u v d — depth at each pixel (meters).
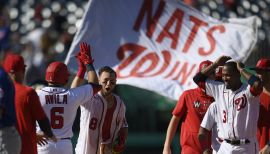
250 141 22.95
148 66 27.50
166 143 25.34
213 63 23.17
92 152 24.75
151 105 41.03
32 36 45.97
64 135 23.19
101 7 27.52
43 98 22.98
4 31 45.84
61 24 47.62
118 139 25.03
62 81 23.33
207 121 23.52
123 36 27.67
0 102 20.70
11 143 21.03
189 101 24.94
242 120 22.86
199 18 27.78
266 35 41.41
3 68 21.12
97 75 26.56
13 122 21.09
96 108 24.47
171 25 27.81
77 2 47.84
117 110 24.66
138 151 40.62
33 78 41.38
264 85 24.23
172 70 27.34
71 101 23.06
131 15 27.78
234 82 22.86
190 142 24.88
